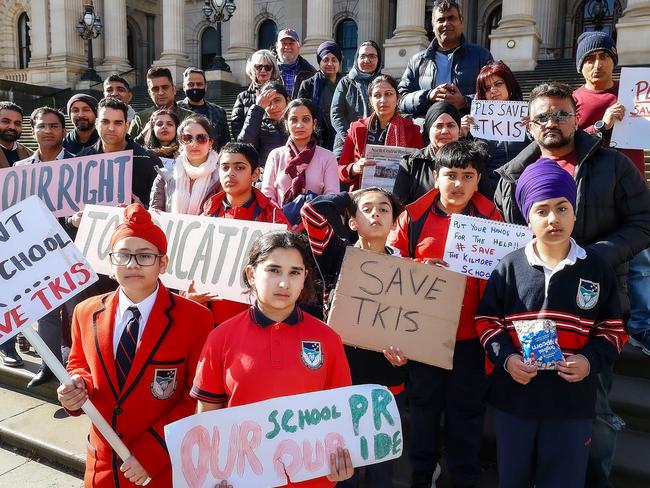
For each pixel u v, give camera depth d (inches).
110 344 92.7
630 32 505.7
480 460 131.6
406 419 137.3
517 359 89.9
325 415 80.0
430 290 103.3
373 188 110.6
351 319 102.9
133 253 91.5
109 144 163.8
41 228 93.4
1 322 89.0
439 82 194.9
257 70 226.5
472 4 926.4
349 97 209.9
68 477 136.7
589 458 108.4
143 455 90.2
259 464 78.0
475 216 118.0
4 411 159.3
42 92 796.6
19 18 1067.3
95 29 860.6
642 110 142.7
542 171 93.0
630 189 111.5
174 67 900.0
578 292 90.8
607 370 105.7
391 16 952.9
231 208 129.2
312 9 796.0
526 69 607.5
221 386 83.3
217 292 119.2
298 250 83.4
